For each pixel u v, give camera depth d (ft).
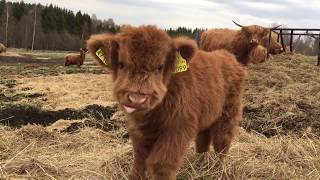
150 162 4.52
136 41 3.96
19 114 8.60
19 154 6.09
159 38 4.04
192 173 5.41
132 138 4.84
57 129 7.72
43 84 12.53
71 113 8.86
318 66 14.39
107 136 7.41
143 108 3.91
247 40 14.39
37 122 8.29
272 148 6.57
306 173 5.82
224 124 5.67
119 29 4.71
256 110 9.29
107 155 6.35
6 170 5.51
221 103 5.40
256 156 6.34
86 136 7.27
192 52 4.34
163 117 4.45
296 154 6.41
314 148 6.59
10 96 10.63
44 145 6.81
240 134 7.35
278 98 9.89
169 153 4.49
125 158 5.94
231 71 5.63
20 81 13.46
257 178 5.61
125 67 4.01
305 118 8.63
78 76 14.83
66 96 10.62
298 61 15.12
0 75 15.67
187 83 4.59
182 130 4.54
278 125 8.41
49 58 33.01
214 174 5.44
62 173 5.59
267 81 11.76
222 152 5.72
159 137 4.56
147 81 3.92
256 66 13.93
